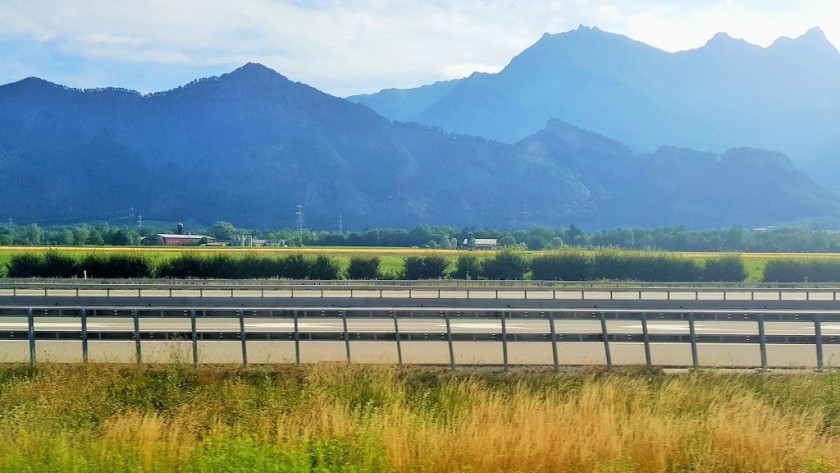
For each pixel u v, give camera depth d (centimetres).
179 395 1591
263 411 1461
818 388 1628
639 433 1250
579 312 1845
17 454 1162
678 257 5491
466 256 5506
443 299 3306
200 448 1197
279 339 1828
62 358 1855
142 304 3266
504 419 1351
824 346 2125
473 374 1705
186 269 5141
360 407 1474
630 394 1552
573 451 1162
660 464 1144
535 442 1172
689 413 1443
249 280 4316
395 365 1753
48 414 1469
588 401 1461
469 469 1081
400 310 1845
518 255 5419
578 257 5441
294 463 1073
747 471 1154
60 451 1168
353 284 4341
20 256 5162
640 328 2553
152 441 1227
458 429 1283
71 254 5288
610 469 1069
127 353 1912
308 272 5169
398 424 1272
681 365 1844
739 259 5472
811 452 1218
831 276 5372
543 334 1838
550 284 4438
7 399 1566
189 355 1827
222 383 1659
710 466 1160
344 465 1105
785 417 1399
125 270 5131
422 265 5312
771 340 1853
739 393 1554
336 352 1953
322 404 1448
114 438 1267
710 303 3434
